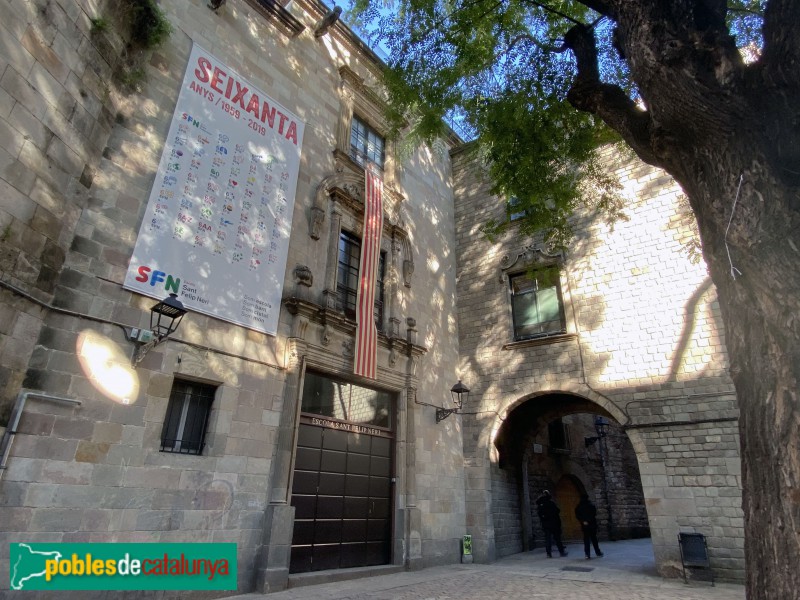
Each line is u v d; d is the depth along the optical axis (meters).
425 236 14.88
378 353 11.57
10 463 5.80
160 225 8.02
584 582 9.24
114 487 6.62
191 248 8.37
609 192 10.77
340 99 13.01
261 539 8.16
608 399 11.97
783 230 3.43
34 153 6.25
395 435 11.62
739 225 3.58
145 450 7.05
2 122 5.84
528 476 16.23
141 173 8.00
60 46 6.71
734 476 10.06
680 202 12.38
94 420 6.61
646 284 12.29
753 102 3.74
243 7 10.97
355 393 11.00
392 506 11.07
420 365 12.89
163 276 7.84
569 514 18.36
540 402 14.70
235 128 9.77
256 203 9.70
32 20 6.30
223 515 7.74
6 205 5.87
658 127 4.39
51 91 6.54
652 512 10.62
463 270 15.73
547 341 13.23
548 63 8.38
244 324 8.83
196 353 8.01
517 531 14.34
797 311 3.25
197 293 8.25
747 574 3.38
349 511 10.07
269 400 8.93
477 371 14.23
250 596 7.51
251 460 8.36
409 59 8.46
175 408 7.82
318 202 11.12
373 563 10.29
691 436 10.72
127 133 7.97
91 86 7.27
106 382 6.83
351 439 10.59
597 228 13.43
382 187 12.83
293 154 10.88
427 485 11.97
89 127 7.21
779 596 3.04
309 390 9.93
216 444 7.93
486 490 12.91
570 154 8.92
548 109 8.50
